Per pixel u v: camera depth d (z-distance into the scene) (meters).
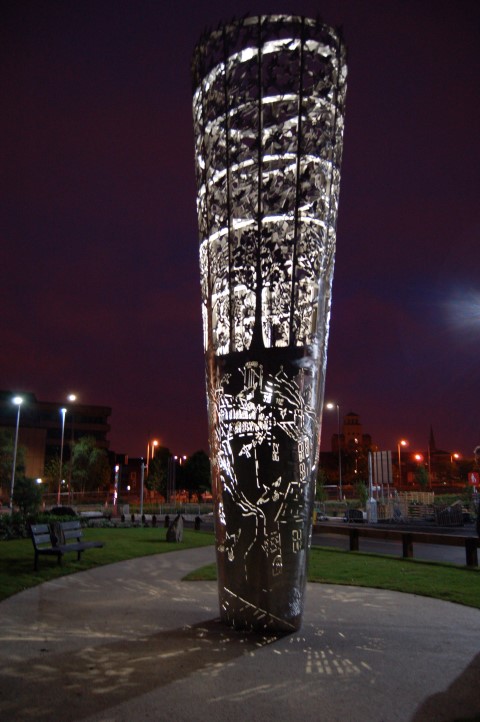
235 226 8.07
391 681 5.57
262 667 5.94
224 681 5.53
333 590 10.62
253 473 7.57
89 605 8.98
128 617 8.10
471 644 6.84
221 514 7.77
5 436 70.00
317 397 7.90
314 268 7.95
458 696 5.21
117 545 18.23
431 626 7.72
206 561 14.74
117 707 4.89
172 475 69.69
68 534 13.81
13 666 5.91
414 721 4.69
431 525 34.38
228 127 8.12
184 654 6.35
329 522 38.56
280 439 7.60
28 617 8.10
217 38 8.26
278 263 7.85
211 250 8.35
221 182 8.26
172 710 4.84
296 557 7.49
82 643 6.74
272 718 4.72
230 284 8.04
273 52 7.99
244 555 7.48
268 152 7.94
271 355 7.73
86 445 77.12
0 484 66.81
